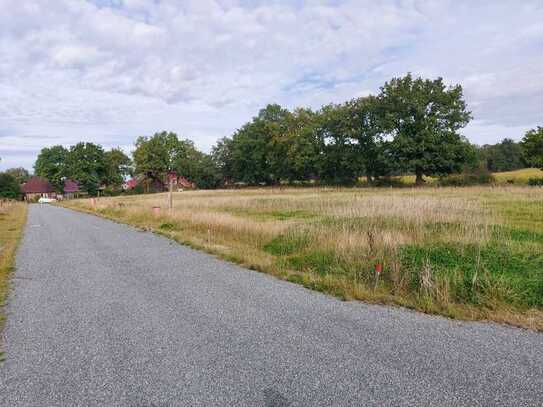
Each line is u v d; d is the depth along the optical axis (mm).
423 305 5520
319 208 18969
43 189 92562
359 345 4250
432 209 13039
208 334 4645
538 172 61062
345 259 8000
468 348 4109
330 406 3074
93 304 5918
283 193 43250
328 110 64750
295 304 5781
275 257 9125
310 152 61188
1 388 3457
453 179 45219
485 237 9000
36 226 19188
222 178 90812
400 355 3975
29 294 6539
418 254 7746
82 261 9414
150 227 16031
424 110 45469
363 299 5980
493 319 4988
